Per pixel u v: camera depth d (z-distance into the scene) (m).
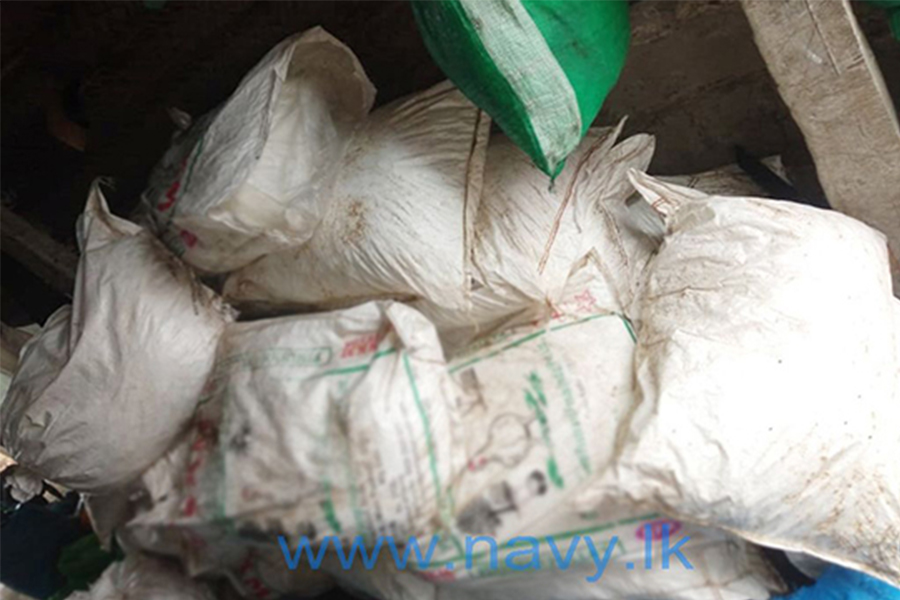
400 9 2.18
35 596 1.97
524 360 1.51
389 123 1.81
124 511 1.60
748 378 1.44
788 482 1.40
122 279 1.62
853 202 1.92
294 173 1.63
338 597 1.82
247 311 1.86
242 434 1.40
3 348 2.41
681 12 2.06
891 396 1.56
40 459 1.60
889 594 1.60
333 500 1.31
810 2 1.66
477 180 1.72
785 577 1.63
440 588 1.56
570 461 1.38
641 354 1.54
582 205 1.77
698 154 2.37
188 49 2.27
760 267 1.60
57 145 2.43
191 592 1.65
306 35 1.67
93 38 2.23
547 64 1.54
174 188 1.67
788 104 1.82
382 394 1.32
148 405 1.56
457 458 1.37
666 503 1.35
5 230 2.41
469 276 1.65
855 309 1.58
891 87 2.14
